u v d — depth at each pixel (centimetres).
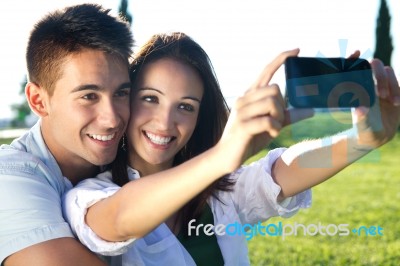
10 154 87
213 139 105
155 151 92
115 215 65
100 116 85
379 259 210
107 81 85
